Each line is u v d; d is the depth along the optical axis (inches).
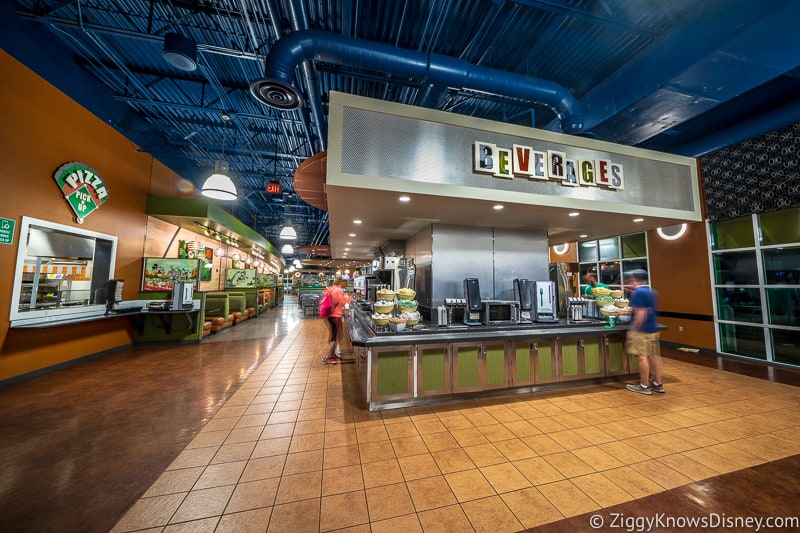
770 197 193.5
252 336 305.1
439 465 88.6
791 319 193.9
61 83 187.9
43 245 172.2
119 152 226.2
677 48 147.8
